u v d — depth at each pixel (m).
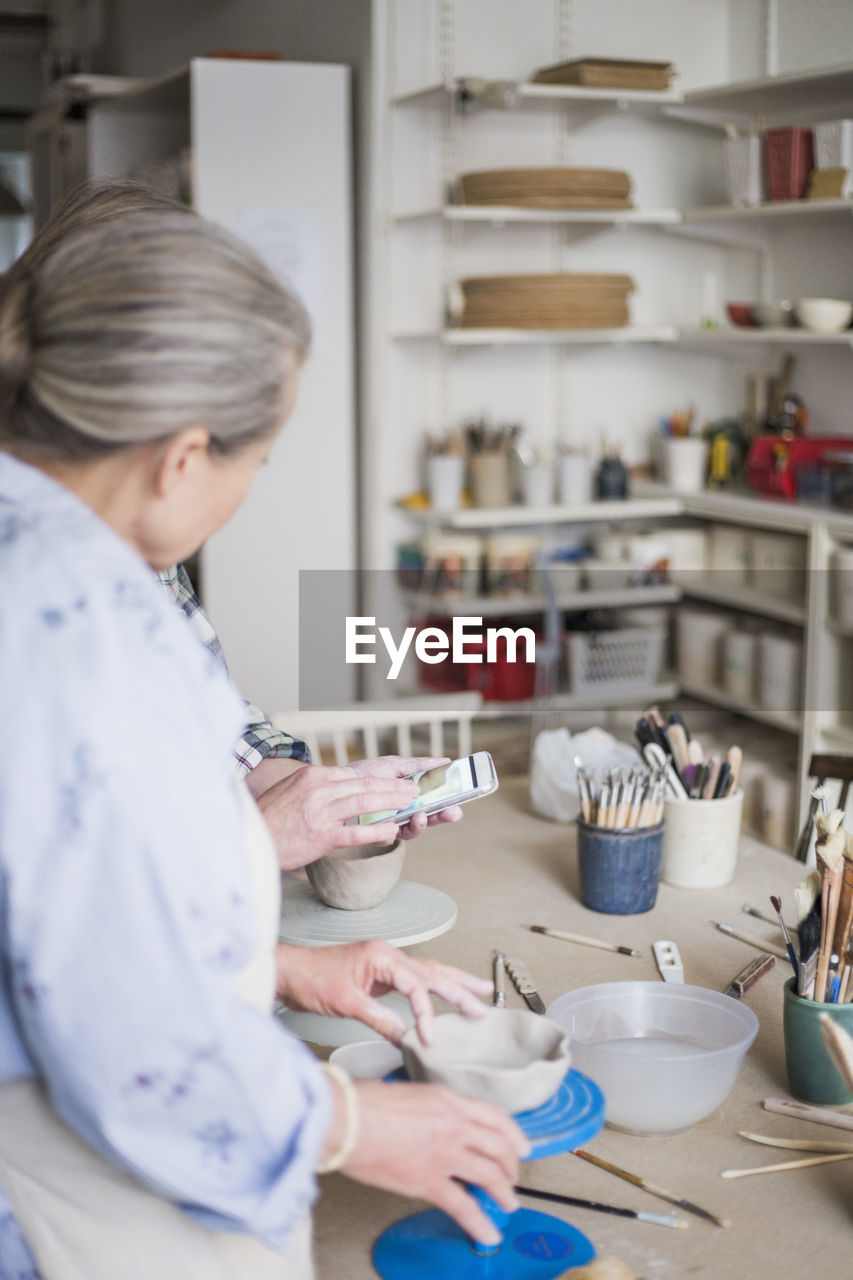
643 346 4.26
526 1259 0.95
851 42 3.73
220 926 0.75
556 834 1.93
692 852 1.69
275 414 0.85
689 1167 1.08
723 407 4.40
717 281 4.32
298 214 3.68
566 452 3.88
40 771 0.72
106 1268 0.85
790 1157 1.09
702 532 4.00
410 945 1.51
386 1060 1.09
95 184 1.37
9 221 7.53
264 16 4.40
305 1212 0.84
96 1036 0.72
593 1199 1.03
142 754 0.73
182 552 0.88
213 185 3.60
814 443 3.57
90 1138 0.76
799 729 3.47
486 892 1.69
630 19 4.05
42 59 6.32
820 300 3.39
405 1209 1.04
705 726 4.06
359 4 3.76
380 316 3.85
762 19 4.05
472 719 3.96
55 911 0.71
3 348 0.82
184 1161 0.75
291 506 3.82
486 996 1.35
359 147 3.83
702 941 1.52
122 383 0.78
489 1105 0.88
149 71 5.43
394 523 3.98
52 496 0.82
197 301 0.79
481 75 3.88
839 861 1.16
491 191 3.57
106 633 0.76
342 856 1.50
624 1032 1.21
